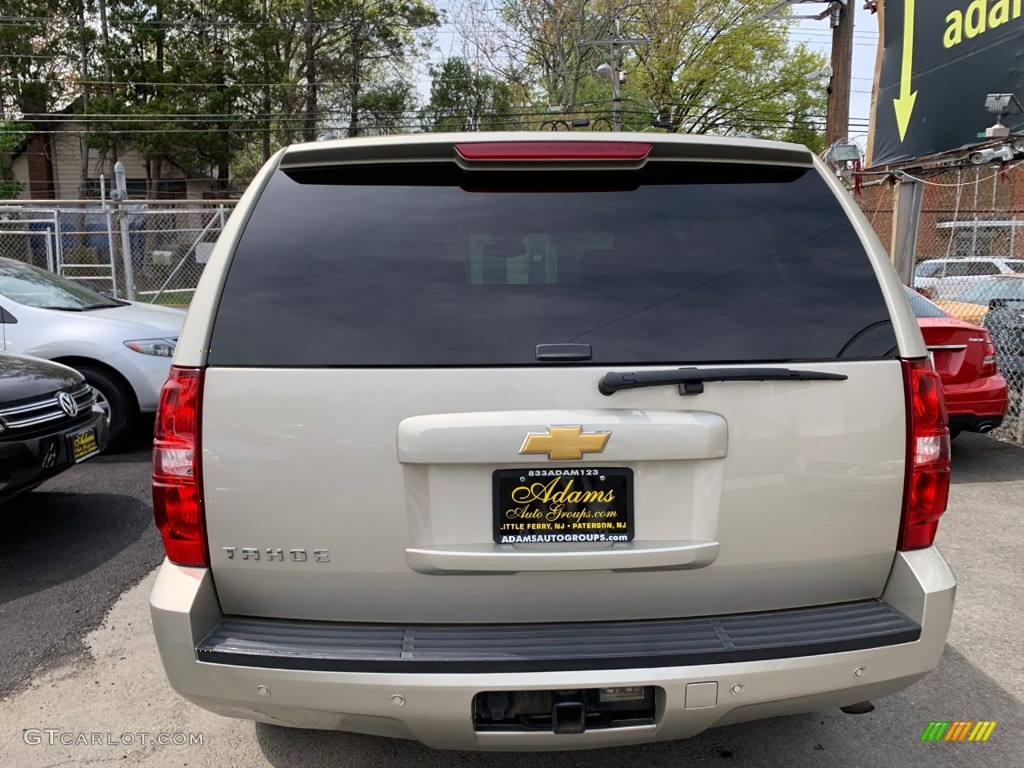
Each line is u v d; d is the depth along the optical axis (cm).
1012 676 329
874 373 211
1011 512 538
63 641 357
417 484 203
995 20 919
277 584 208
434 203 223
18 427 440
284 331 205
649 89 3503
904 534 216
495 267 216
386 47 4044
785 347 209
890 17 1130
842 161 994
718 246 221
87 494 575
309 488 202
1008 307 778
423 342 204
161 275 1686
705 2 3322
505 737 201
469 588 206
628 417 202
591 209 224
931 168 1052
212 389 203
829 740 286
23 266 748
